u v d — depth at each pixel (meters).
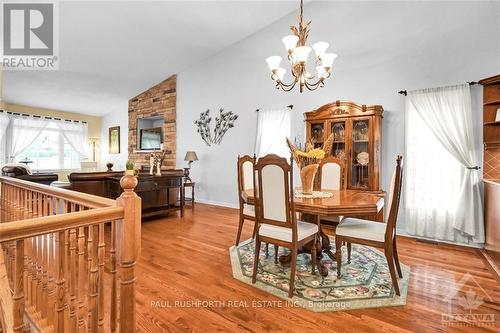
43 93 6.34
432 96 3.23
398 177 1.98
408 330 1.58
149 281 2.19
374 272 2.38
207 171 5.83
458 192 3.09
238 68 5.25
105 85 6.44
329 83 4.10
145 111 7.14
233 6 4.17
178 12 4.17
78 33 4.30
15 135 6.74
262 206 2.14
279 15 4.52
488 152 2.94
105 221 1.15
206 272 2.37
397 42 3.53
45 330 1.56
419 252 2.89
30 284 1.83
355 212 2.02
